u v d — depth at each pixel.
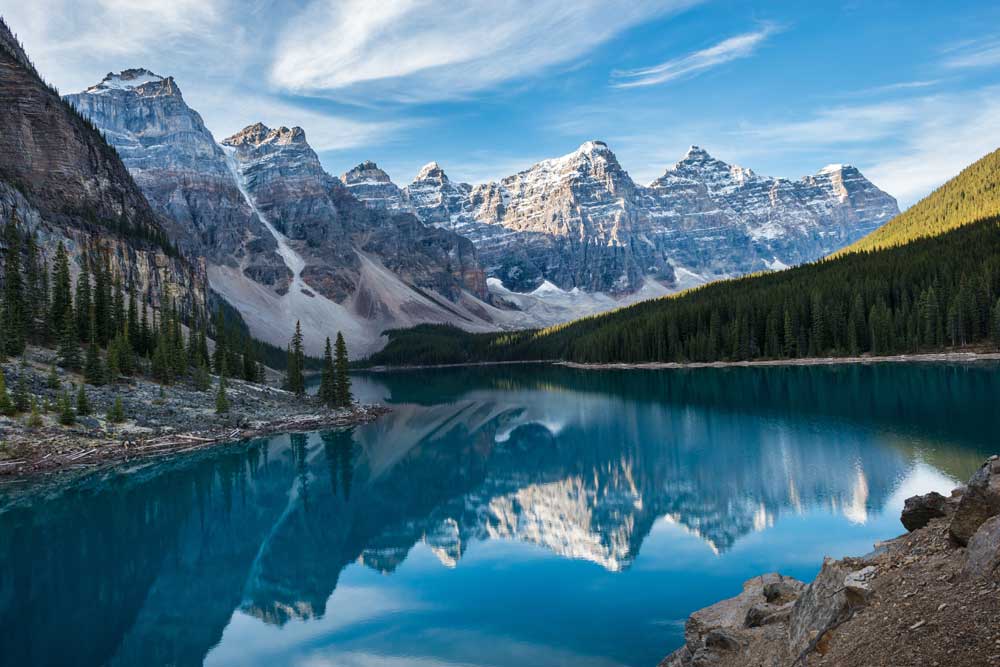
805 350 156.38
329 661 26.52
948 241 179.88
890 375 114.19
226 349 127.94
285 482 62.28
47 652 28.05
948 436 61.53
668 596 31.03
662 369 176.88
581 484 56.88
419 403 135.25
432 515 50.19
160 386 93.69
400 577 36.38
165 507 52.81
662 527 42.25
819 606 14.50
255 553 41.41
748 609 19.42
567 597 31.73
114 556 40.91
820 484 48.56
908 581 13.30
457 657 26.05
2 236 110.38
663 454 66.12
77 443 68.12
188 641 28.80
